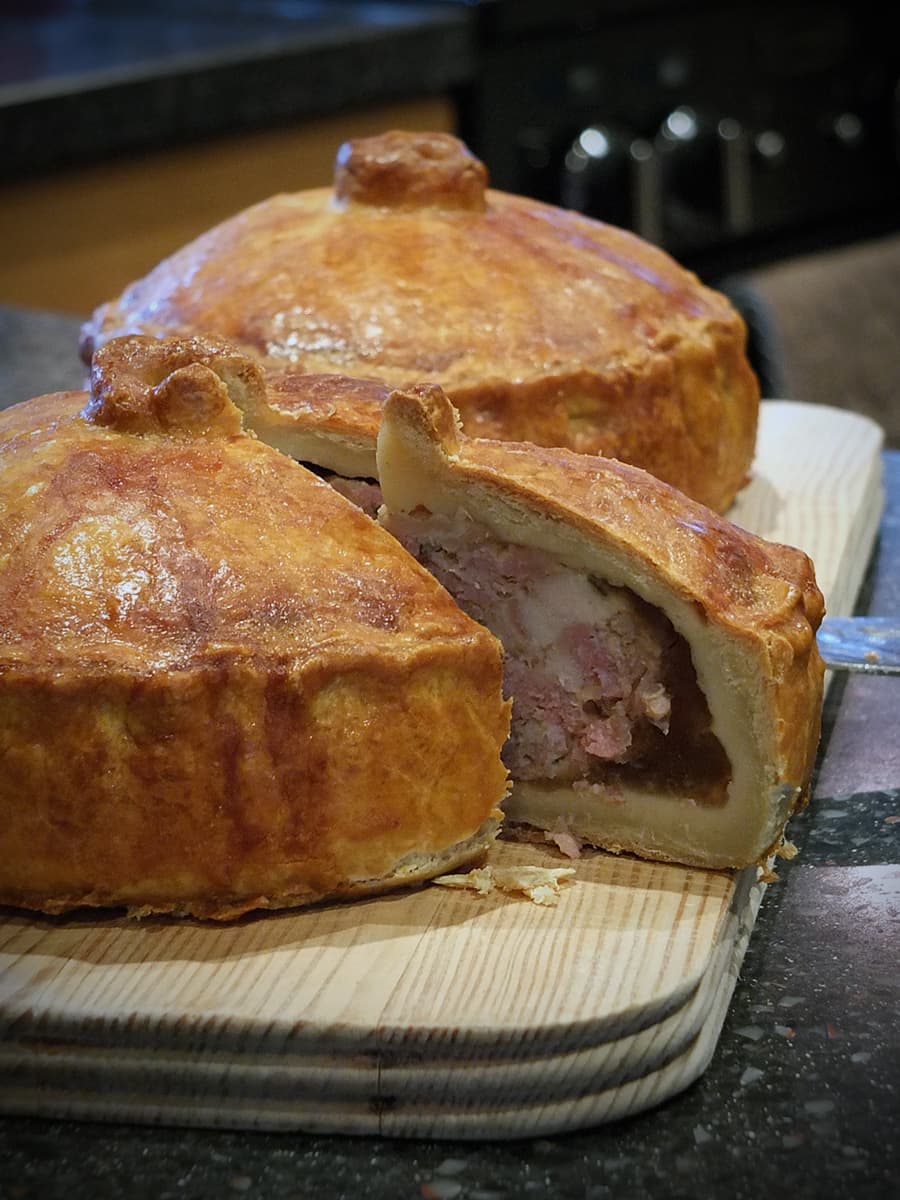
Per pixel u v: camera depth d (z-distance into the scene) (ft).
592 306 1.19
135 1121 0.78
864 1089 0.77
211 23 2.67
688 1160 0.74
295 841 0.82
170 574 0.82
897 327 2.10
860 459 1.50
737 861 0.88
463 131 2.51
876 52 2.86
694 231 2.64
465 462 0.89
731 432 1.29
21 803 0.80
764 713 0.85
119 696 0.79
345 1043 0.75
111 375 0.93
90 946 0.82
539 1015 0.75
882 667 1.03
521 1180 0.73
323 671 0.80
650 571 0.85
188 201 2.28
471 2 2.44
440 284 1.16
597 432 1.15
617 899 0.86
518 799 0.94
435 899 0.86
